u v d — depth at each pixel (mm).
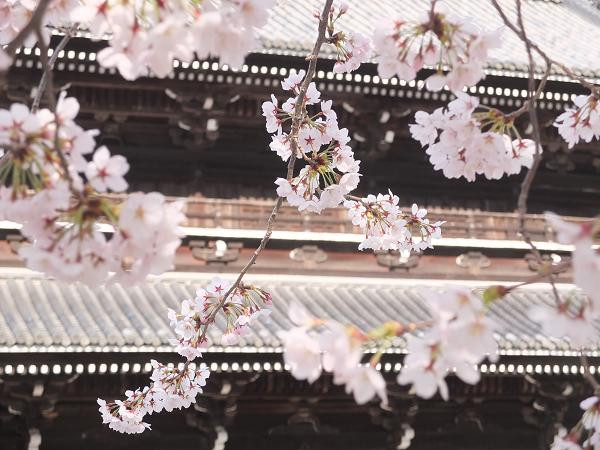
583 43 22797
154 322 15383
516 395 18266
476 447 18734
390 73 5406
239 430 17484
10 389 15141
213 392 15977
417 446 18500
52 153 4332
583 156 20031
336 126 8422
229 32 4332
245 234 17812
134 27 4527
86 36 15180
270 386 16875
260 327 15438
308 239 18109
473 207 19688
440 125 5734
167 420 17000
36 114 4375
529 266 19547
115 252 4273
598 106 6332
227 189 18406
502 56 19328
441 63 5332
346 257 18500
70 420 16328
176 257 17594
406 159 19328
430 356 3885
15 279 16500
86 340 14273
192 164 18328
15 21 5746
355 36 8148
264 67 16516
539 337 16156
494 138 5664
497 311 17828
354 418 17953
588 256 3428
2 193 4352
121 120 17547
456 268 19156
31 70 16078
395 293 18359
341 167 8383
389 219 9336
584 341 3945
